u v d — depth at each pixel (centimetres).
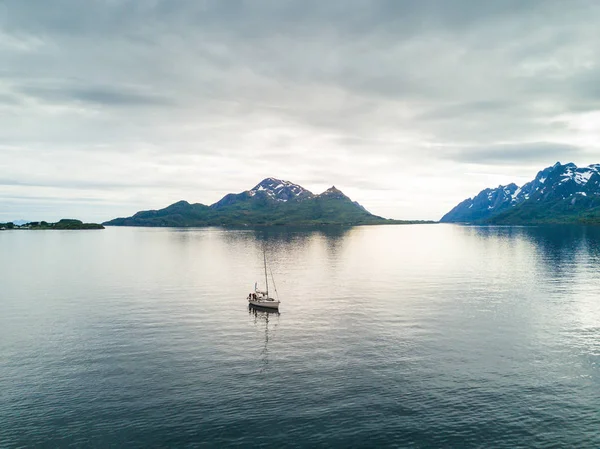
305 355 5419
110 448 3450
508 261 15650
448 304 8238
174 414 3950
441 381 4634
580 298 8738
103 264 15688
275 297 9088
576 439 3562
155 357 5372
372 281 11231
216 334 6350
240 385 4541
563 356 5378
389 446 3462
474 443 3503
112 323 6981
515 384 4569
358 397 4266
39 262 16512
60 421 3853
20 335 6328
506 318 7156
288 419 3856
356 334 6297
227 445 3475
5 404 4169
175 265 15188
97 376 4794
